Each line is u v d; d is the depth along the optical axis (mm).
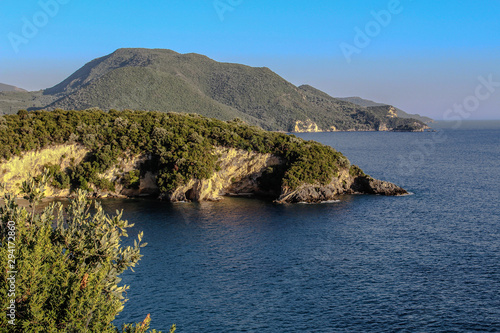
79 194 27812
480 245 69938
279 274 57406
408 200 107438
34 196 25875
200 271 57938
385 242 71750
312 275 57156
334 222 85000
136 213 91500
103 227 26016
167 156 107812
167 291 51469
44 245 23125
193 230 78062
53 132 109688
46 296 21375
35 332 20391
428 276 57031
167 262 61062
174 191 104812
